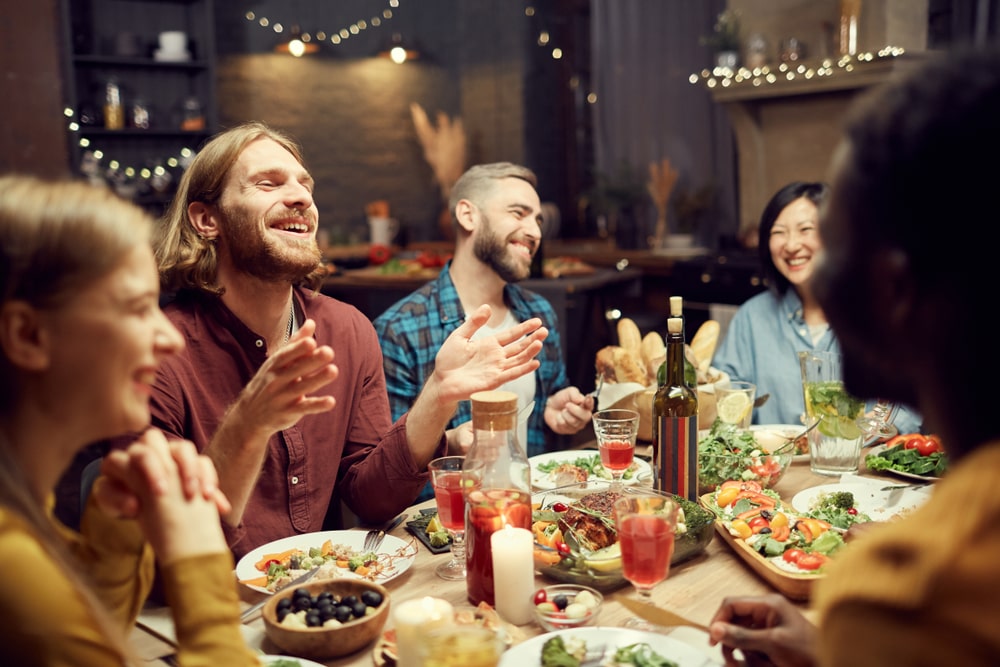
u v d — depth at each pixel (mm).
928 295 601
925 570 555
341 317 1839
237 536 1413
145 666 1098
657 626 1154
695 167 7117
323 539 1474
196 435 1633
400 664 984
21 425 792
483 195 2291
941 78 594
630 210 7148
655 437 1531
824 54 5086
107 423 820
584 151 8273
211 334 1685
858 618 581
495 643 860
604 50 7598
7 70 5379
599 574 1258
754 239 5406
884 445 1941
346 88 8438
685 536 1359
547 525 1392
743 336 2607
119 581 926
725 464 1646
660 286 5539
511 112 8406
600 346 4602
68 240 761
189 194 1684
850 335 666
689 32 7066
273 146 1709
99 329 784
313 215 1735
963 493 576
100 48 6258
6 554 741
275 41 8016
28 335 764
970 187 562
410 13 8688
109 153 6309
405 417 1606
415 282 4855
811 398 1813
